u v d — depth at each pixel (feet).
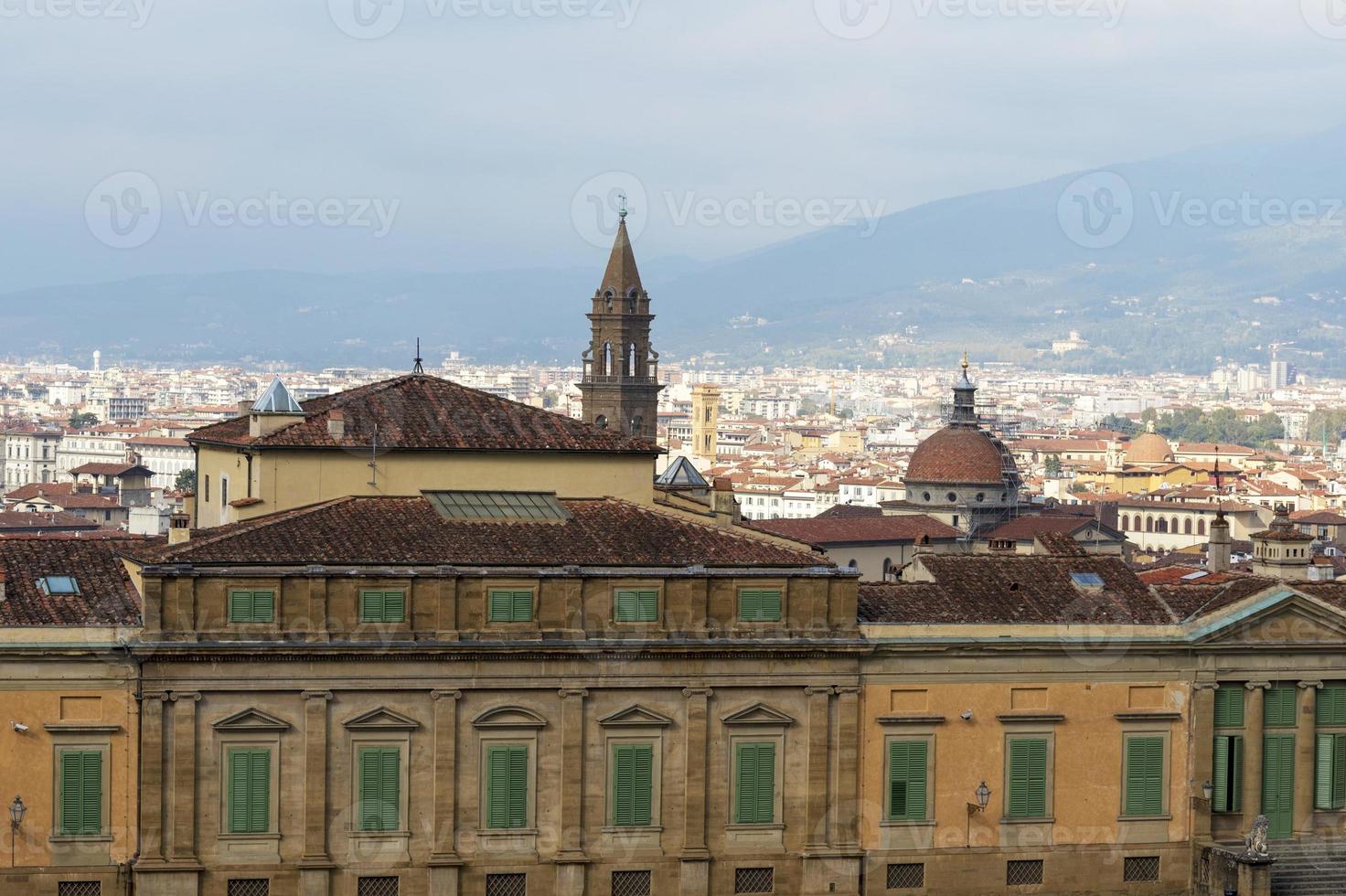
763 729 624.59
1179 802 652.48
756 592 625.41
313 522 624.59
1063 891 643.04
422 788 603.26
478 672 605.31
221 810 591.78
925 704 635.25
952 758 636.89
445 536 627.87
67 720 582.35
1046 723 642.63
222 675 589.73
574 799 611.47
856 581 629.10
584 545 630.74
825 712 627.87
